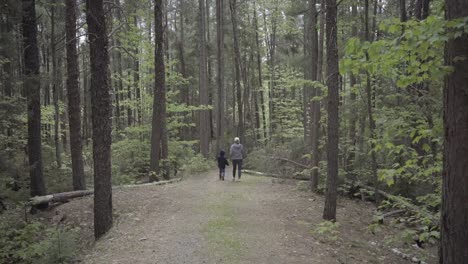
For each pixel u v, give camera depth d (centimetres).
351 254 747
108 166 912
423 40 424
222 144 2741
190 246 731
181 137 3588
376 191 1236
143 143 2070
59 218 1087
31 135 1245
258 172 1980
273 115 3272
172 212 1026
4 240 855
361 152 1372
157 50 1686
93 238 917
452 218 430
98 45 884
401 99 1062
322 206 1165
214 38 3575
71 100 1337
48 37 2364
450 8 420
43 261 736
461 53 419
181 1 3312
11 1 1134
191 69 3547
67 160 2052
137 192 1326
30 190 1264
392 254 819
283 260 663
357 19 1598
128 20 1634
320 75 1420
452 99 429
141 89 2175
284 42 3158
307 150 1788
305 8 1817
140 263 648
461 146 421
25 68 1234
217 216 965
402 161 1043
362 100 1259
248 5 3073
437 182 746
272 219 956
